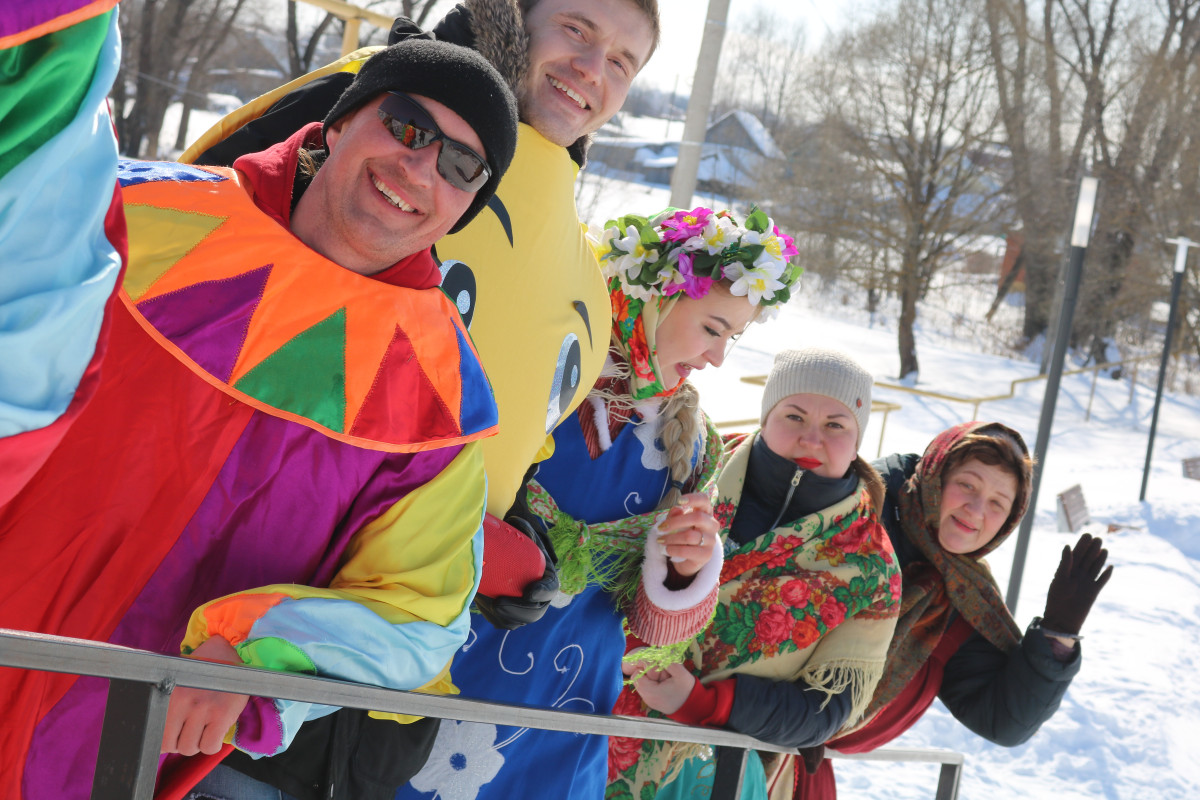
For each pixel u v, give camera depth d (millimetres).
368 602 1284
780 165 26297
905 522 3051
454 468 1396
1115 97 26594
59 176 1009
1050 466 15328
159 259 1267
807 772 2602
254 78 22219
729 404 12820
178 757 1310
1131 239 26828
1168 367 26344
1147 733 5684
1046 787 5086
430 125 1297
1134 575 8953
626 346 2201
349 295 1331
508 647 2021
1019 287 31625
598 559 2154
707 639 2418
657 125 39094
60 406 1043
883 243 23359
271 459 1279
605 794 2406
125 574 1246
